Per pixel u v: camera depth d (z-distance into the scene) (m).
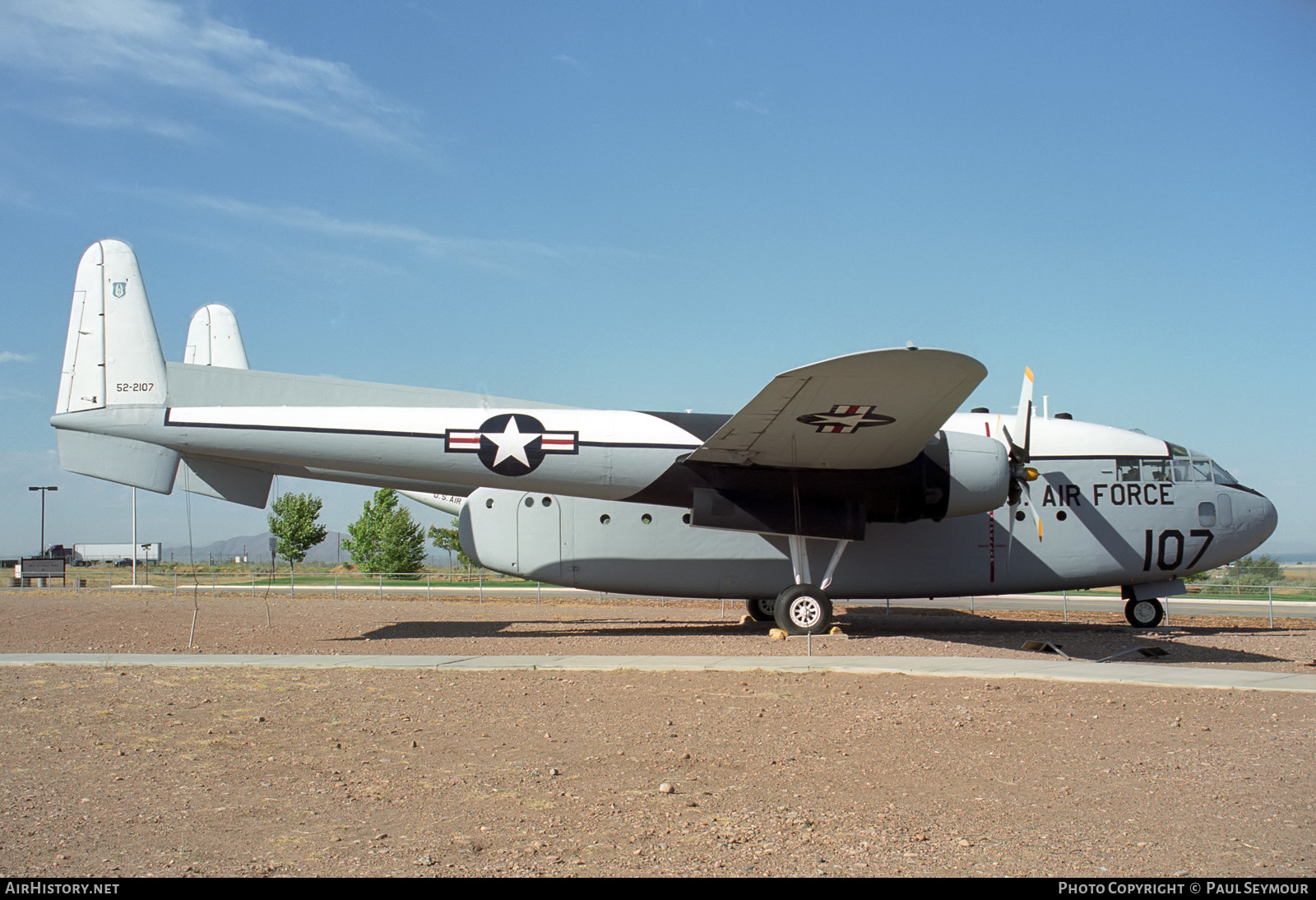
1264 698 9.62
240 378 15.80
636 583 17.28
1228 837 5.21
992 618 21.77
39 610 21.44
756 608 18.62
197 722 8.59
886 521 15.38
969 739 7.85
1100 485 17.02
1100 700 9.49
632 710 9.15
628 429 15.47
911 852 4.98
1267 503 17.25
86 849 4.99
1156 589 17.56
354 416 15.37
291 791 6.25
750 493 15.18
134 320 15.75
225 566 75.12
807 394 12.34
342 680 11.01
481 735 8.05
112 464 15.60
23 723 8.53
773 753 7.40
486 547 17.56
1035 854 4.93
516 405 16.22
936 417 13.05
